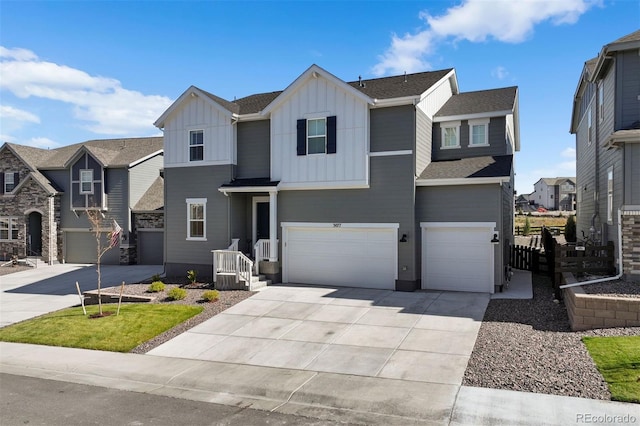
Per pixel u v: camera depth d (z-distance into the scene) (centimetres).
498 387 777
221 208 1920
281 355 1013
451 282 1628
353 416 709
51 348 1138
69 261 2866
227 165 1911
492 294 1520
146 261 2747
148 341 1158
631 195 1277
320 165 1717
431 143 1958
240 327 1229
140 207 2730
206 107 1947
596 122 1839
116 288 1803
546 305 1305
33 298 1823
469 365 888
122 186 2727
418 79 1997
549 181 10262
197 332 1205
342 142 1684
